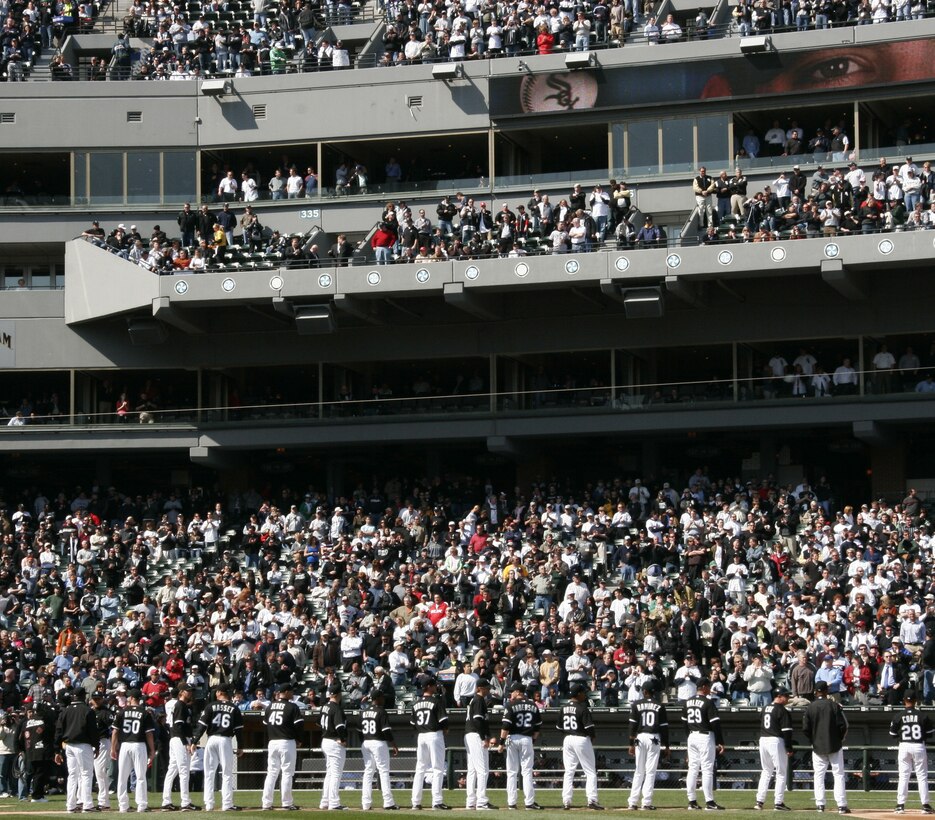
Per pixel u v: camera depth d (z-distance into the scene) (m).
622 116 93.94
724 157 92.56
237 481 98.69
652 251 86.50
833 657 68.44
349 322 95.06
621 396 91.06
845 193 86.38
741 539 78.00
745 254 85.38
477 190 96.00
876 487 90.94
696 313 91.25
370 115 97.19
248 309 95.81
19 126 98.50
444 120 96.31
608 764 68.25
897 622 71.25
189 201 98.69
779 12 92.38
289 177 97.88
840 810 49.31
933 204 84.25
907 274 88.06
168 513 91.12
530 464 96.38
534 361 94.44
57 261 100.31
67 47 105.31
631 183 93.56
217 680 71.81
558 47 96.12
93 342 96.75
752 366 91.50
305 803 55.28
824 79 90.19
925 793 49.72
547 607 77.31
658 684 68.69
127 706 52.38
